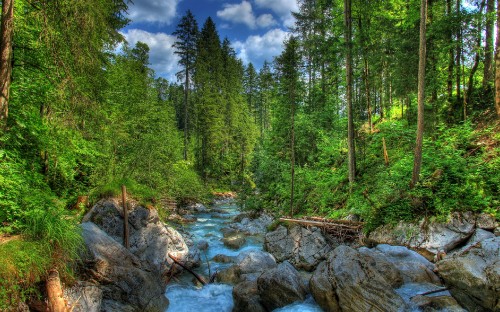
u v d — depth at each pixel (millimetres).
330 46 17516
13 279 5262
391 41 20250
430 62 17047
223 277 10609
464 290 6910
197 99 40344
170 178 19859
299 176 21188
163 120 26188
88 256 7188
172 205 21844
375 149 20078
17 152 7461
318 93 24281
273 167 22844
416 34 17000
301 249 13188
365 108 25953
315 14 27562
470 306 6781
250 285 9070
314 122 23891
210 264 12398
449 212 10484
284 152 22422
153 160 17781
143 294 7727
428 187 11672
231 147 40500
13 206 6383
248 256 11422
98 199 11070
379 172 16547
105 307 6707
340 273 7672
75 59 6883
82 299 6188
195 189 27109
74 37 6758
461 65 18953
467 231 9852
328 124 25203
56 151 9258
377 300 6820
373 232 12383
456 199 10734
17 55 7676
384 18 21219
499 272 6336
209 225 19906
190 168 35031
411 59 17031
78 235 6926
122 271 7570
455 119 17719
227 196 34781
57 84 7078
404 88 17859
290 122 17953
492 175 10953
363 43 20188
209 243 15562
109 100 15680
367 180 17078
